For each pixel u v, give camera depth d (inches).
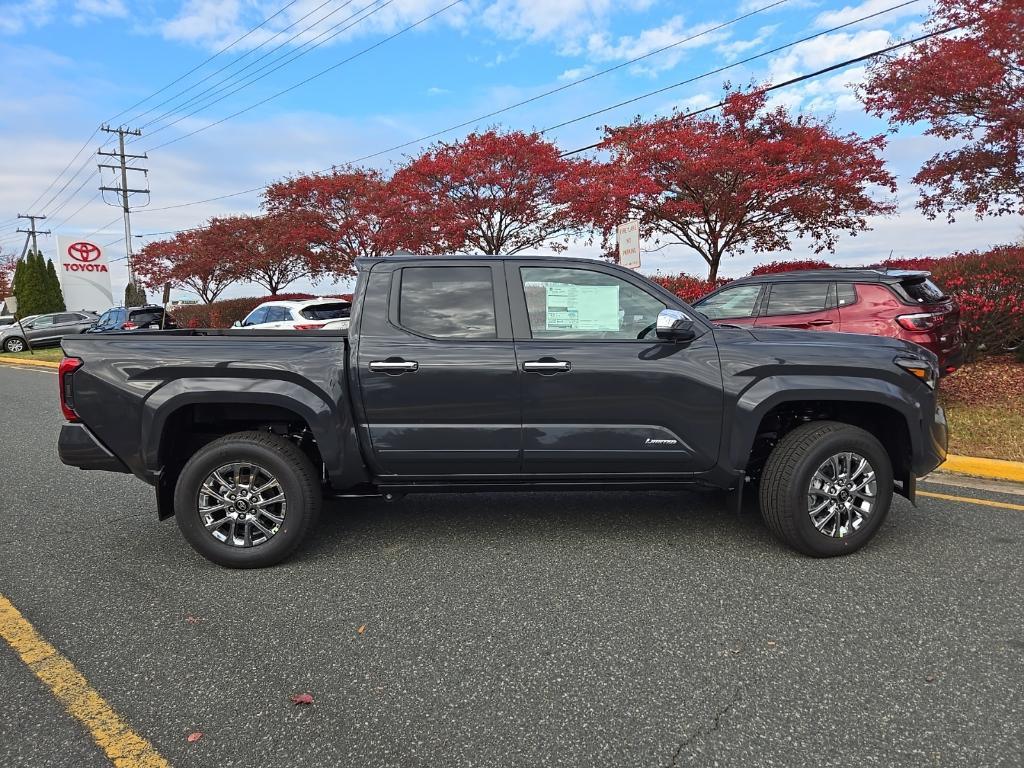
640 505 195.2
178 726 96.3
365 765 87.7
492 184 627.8
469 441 152.4
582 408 151.6
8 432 337.7
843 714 96.0
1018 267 364.5
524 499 203.2
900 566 147.3
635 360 151.7
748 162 435.8
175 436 157.3
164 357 149.4
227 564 152.3
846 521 152.5
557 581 143.3
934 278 385.7
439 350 152.3
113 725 96.6
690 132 459.8
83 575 150.9
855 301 283.9
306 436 165.5
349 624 126.1
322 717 97.9
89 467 152.3
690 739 91.6
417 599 136.1
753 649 114.2
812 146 443.2
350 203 822.5
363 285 158.7
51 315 1052.5
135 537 176.6
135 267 1338.6
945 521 176.1
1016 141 317.4
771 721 94.9
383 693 103.7
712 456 152.9
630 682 105.3
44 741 93.4
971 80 306.8
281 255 930.1
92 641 120.9
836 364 149.7
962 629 119.3
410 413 151.9
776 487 150.6
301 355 150.9
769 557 154.0
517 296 157.0
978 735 91.0
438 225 652.1
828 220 487.2
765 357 150.6
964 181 353.1
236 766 87.8
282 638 121.3
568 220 614.2
